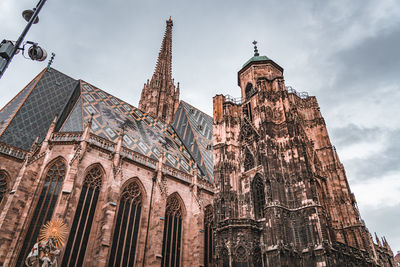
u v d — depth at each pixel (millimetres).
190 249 57562
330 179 63688
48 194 47344
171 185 61188
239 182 61750
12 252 40875
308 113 72812
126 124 71500
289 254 46125
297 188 51906
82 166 49906
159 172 59156
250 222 52906
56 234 41219
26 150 55312
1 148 52375
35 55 19062
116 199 50312
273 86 66438
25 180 46656
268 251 47062
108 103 75812
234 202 59062
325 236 45719
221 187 60406
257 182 58656
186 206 61344
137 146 65750
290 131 57906
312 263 45031
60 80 77750
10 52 16766
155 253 50438
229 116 70312
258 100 64750
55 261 36344
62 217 42812
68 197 44531
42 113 65000
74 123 59938
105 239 45719
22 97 66625
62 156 50469
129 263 49438
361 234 56844
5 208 43375
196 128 90938
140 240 52156
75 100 69562
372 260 55219
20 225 43188
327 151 66625
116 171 52406
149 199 56500
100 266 43719
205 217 63812
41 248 36031
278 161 55844
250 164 62344
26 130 58781
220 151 65875
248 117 68750
